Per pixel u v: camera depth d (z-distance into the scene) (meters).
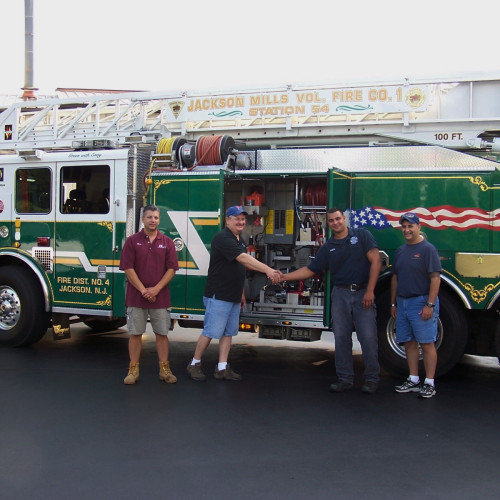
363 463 4.30
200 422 5.16
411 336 6.06
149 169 7.82
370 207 6.79
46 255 7.91
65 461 4.30
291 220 7.60
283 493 3.81
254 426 5.07
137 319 6.27
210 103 8.45
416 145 7.51
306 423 5.17
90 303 7.70
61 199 7.85
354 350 8.62
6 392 6.02
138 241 6.19
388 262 6.65
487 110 7.29
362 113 7.71
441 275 6.48
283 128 8.08
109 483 3.94
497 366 7.50
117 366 7.19
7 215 8.16
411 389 6.16
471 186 6.39
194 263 7.16
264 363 7.54
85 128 9.62
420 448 4.61
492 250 6.31
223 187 6.96
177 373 6.88
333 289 6.27
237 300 6.43
